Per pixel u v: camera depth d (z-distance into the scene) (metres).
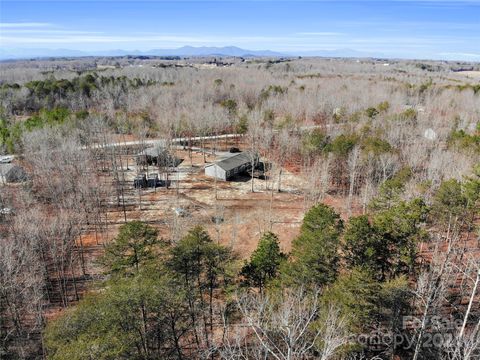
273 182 66.19
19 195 50.44
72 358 19.16
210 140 94.50
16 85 124.06
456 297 33.59
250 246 46.75
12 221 41.88
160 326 25.25
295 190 65.50
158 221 53.66
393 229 30.53
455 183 36.75
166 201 61.00
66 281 39.84
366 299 24.59
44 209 51.72
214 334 29.03
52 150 60.38
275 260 30.95
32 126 78.75
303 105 102.12
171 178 71.19
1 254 30.53
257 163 74.69
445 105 102.88
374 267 28.84
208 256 28.28
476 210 36.81
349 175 60.84
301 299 25.41
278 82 148.12
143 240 28.45
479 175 38.56
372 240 28.97
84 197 49.84
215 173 65.06
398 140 69.75
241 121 89.31
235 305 28.41
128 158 81.88
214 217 54.88
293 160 78.75
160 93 115.44
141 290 22.94
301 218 54.72
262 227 51.72
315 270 27.38
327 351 17.88
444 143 72.31
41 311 31.75
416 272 32.31
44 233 39.12
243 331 26.98
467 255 37.59
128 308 22.27
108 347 20.16
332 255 28.11
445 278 31.88
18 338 29.09
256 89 125.50
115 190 63.56
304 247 28.78
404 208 31.27
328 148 65.56
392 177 53.06
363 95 109.56
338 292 24.77
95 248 46.16
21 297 32.09
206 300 31.16
